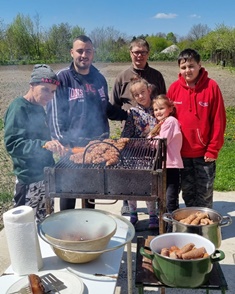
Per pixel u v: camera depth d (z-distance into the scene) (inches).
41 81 108.5
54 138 137.1
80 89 140.1
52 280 77.4
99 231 87.2
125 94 158.7
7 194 189.6
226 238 145.0
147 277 84.4
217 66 1266.0
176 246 87.0
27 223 78.7
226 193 193.2
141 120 142.6
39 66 111.8
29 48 1667.1
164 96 136.6
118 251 89.8
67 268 83.9
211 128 139.3
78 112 140.2
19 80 799.7
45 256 88.9
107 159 105.8
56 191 103.2
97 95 143.9
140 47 153.3
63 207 134.4
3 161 254.2
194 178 145.8
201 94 136.3
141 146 122.7
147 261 90.9
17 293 73.4
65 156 115.3
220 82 761.6
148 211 155.8
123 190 100.0
